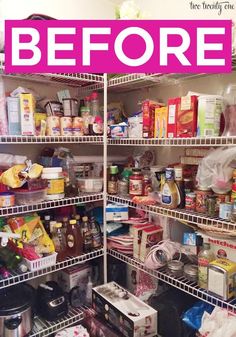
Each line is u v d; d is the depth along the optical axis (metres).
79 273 1.58
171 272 1.28
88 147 1.84
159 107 1.34
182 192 1.26
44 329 1.30
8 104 1.24
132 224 1.52
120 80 1.48
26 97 1.26
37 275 1.29
